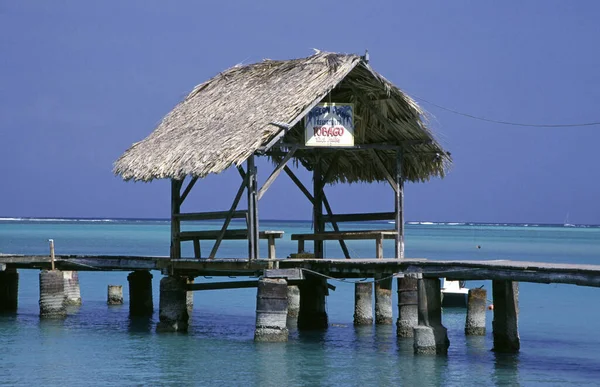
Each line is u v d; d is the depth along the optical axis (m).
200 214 31.31
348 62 30.47
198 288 32.38
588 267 23.44
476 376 25.14
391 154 34.22
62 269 36.97
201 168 28.77
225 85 34.50
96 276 60.28
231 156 28.39
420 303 27.38
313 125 31.16
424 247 119.06
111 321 36.31
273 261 29.14
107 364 26.67
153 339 31.22
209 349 29.05
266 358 27.50
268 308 29.11
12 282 39.59
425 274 26.69
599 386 24.09
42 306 36.56
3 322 35.84
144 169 31.52
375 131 33.56
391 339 31.23
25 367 26.31
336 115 31.48
